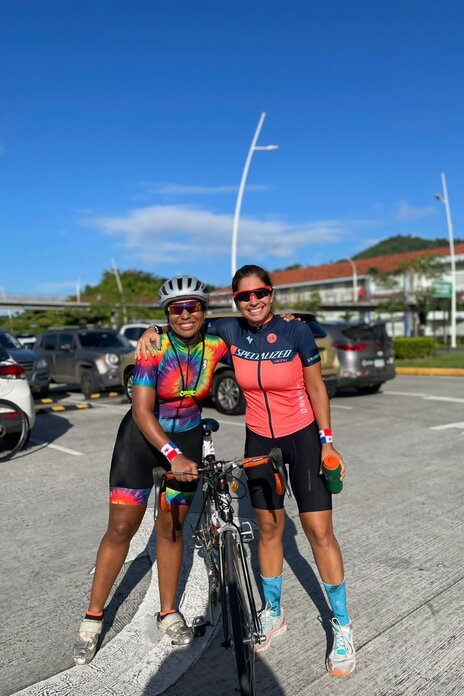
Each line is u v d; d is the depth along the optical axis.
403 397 11.53
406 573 3.73
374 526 4.56
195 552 4.11
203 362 2.93
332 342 11.25
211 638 3.05
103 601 2.97
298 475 2.88
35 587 3.68
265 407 2.92
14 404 6.83
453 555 3.98
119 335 14.37
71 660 2.90
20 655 2.95
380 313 46.09
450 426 8.35
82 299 75.25
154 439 2.72
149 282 99.31
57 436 8.26
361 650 2.91
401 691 2.60
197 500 5.24
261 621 3.01
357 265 68.19
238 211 22.02
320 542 2.82
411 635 3.03
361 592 3.50
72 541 4.40
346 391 13.01
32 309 64.06
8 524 4.77
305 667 2.79
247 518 4.71
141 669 2.80
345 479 5.82
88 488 5.72
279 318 2.98
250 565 3.89
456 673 2.71
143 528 4.61
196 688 2.67
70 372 13.41
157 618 3.12
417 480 5.75
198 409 3.04
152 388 2.82
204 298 2.82
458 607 3.29
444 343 40.72
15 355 12.23
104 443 7.73
